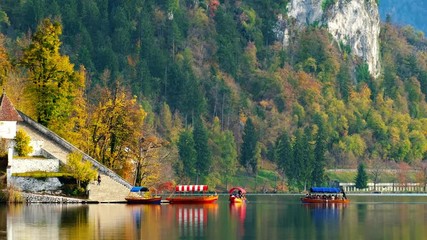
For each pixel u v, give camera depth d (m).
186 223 183.25
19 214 189.62
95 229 166.25
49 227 167.50
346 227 182.12
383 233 171.62
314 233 170.12
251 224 185.25
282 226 182.50
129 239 155.00
